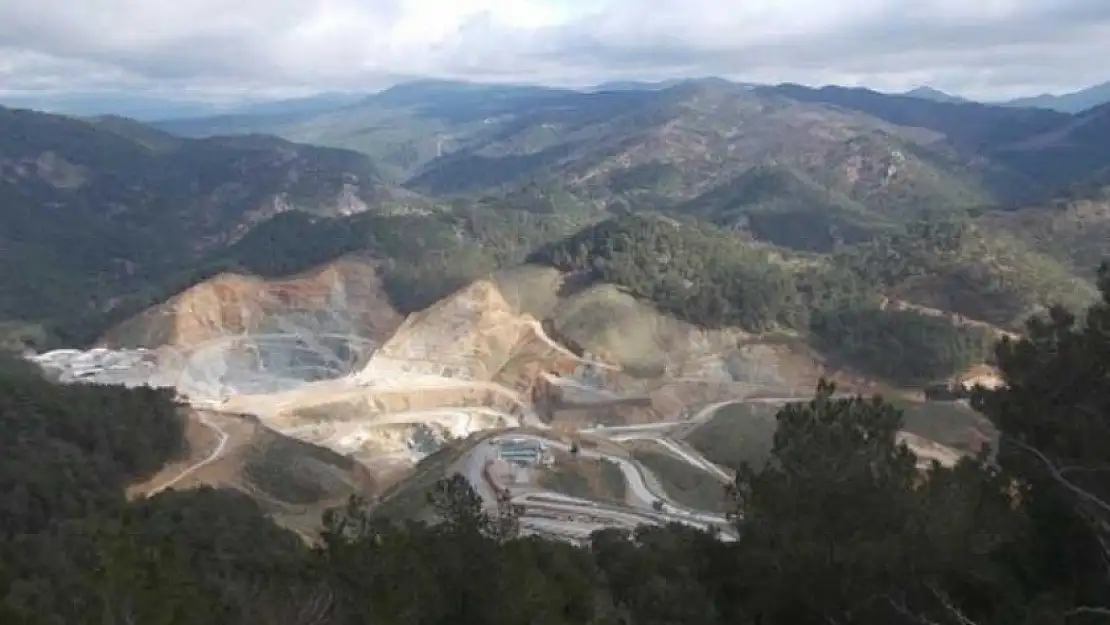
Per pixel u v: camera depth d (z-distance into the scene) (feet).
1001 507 78.95
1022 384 81.82
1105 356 77.51
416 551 83.61
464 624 79.20
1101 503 66.33
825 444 83.46
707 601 93.35
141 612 76.33
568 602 94.32
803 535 77.56
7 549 122.01
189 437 336.49
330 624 79.56
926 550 71.77
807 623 78.64
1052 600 69.41
